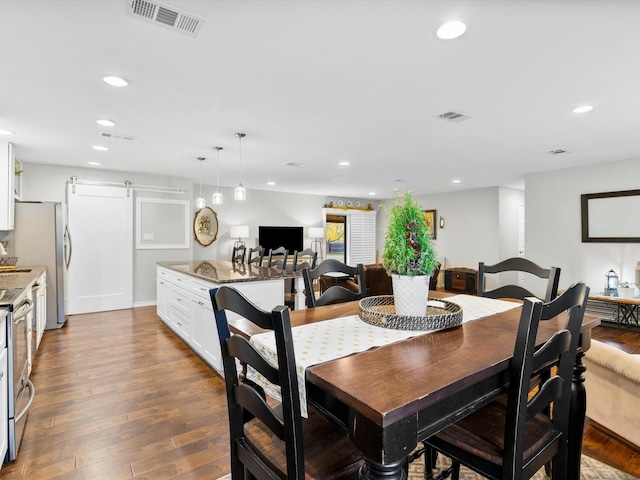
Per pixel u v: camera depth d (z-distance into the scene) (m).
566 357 1.21
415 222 1.55
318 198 8.93
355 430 0.88
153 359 3.44
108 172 5.64
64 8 1.60
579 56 2.01
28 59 2.07
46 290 4.36
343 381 0.94
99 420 2.33
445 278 7.82
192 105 2.79
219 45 1.92
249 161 4.91
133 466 1.88
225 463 1.91
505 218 7.37
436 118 3.07
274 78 2.31
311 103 2.74
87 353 3.60
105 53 2.01
